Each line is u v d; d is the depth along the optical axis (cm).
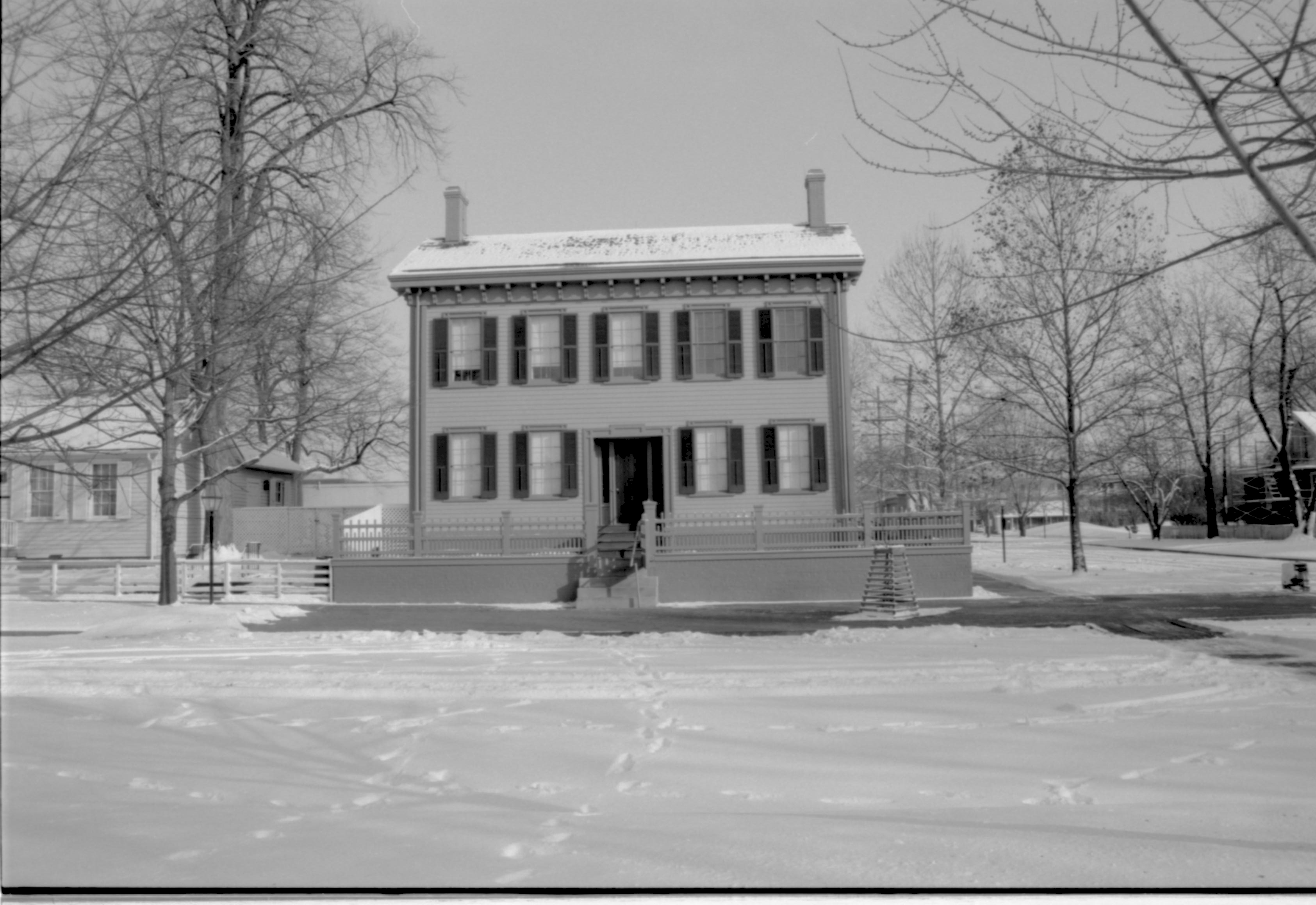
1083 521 11088
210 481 2322
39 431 1024
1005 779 728
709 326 2820
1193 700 1013
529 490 2791
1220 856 552
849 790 709
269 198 1727
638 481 2833
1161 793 684
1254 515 6462
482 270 2811
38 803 691
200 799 702
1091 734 863
